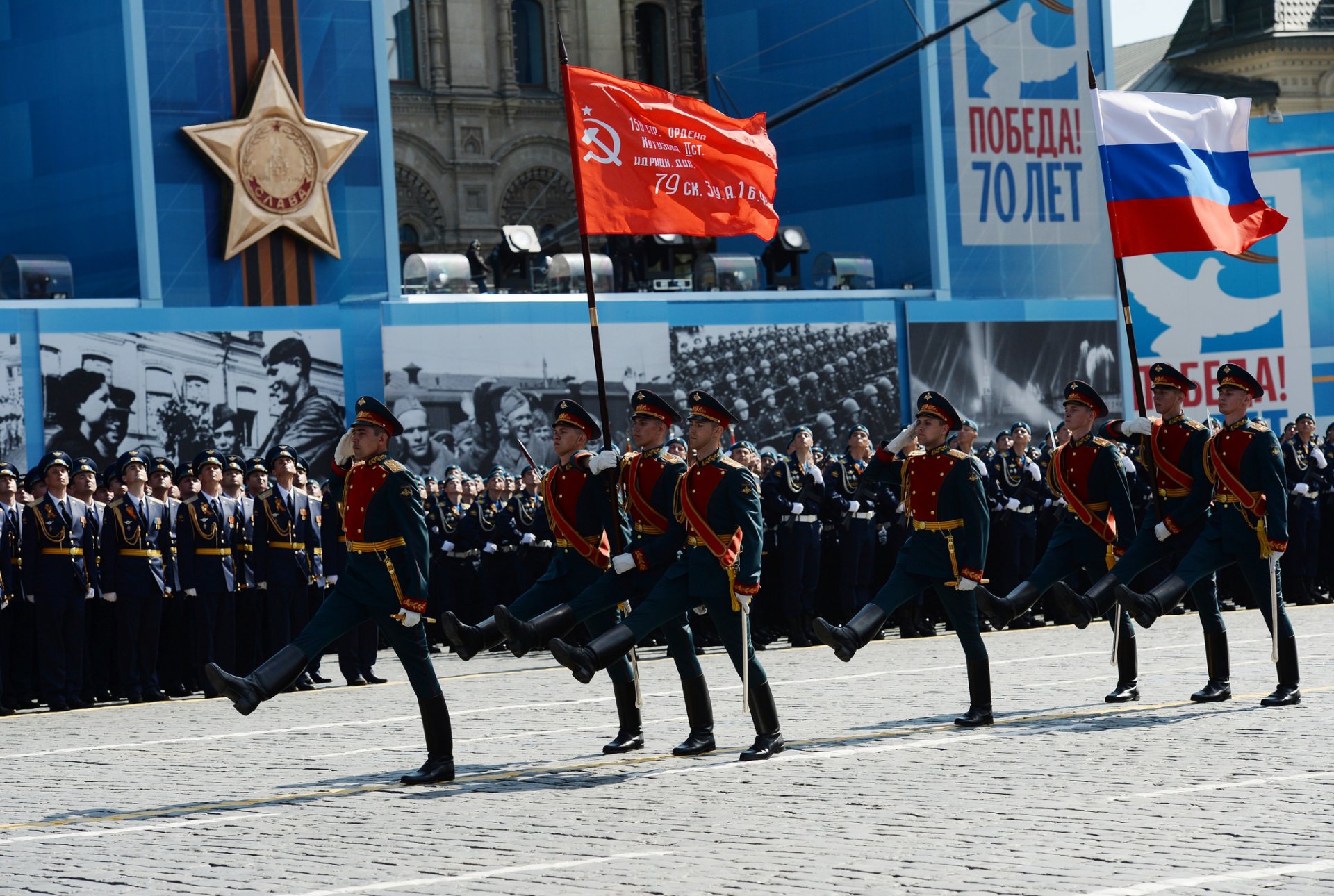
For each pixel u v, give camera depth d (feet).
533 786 37.40
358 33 102.47
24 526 60.39
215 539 63.41
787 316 102.22
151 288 95.30
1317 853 28.12
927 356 106.93
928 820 32.04
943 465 43.96
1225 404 46.09
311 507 66.54
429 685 38.37
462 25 154.10
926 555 43.93
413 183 152.05
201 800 37.55
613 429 95.96
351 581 38.22
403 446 91.09
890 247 120.67
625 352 96.68
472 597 79.71
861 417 104.37
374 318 91.86
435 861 29.96
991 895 25.91
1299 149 124.26
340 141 100.99
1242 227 54.44
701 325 99.09
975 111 119.44
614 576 40.34
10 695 61.41
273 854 31.07
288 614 65.16
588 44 159.84
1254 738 40.37
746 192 47.44
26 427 84.48
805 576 73.05
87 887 28.81
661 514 40.40
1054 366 112.16
